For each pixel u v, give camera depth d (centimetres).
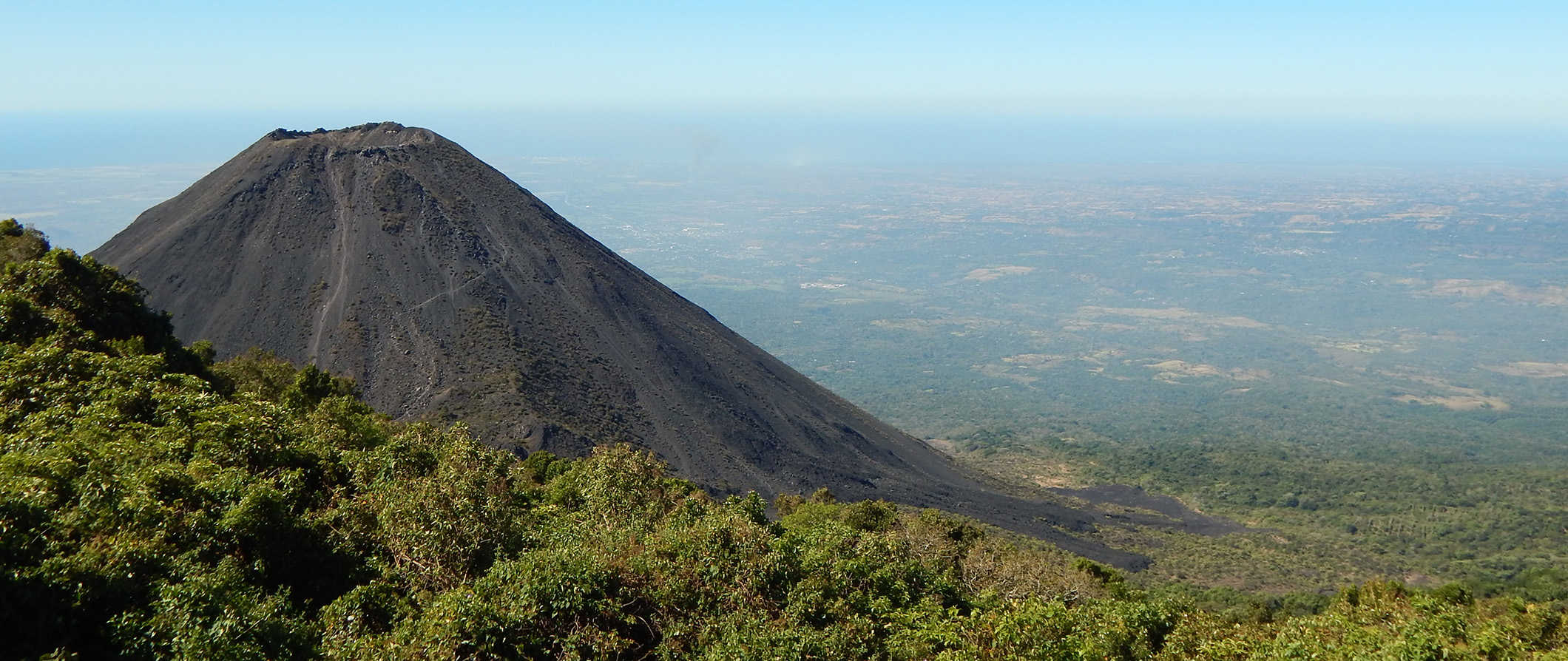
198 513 2161
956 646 2550
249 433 2794
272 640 1823
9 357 2962
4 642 1570
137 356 3256
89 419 2614
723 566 2642
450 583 2453
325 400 4391
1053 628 2727
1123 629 2836
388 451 3061
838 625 2561
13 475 1998
